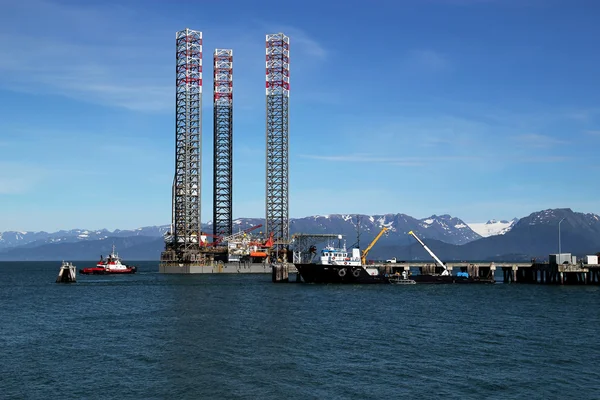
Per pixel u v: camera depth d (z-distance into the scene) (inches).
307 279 7426.2
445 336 3427.7
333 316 4237.2
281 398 2241.6
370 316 4249.5
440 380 2464.3
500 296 5871.1
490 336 3435.0
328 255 7298.2
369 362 2755.9
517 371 2608.3
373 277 7332.7
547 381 2458.2
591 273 7741.1
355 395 2271.2
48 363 2753.4
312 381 2448.3
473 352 2979.8
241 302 5216.5
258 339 3312.0
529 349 3058.6
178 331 3587.6
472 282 7687.0
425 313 4446.4
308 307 4803.2
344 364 2719.0
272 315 4293.8
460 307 4867.1
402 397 2249.0
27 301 5487.2
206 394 2289.6
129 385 2405.3
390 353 2947.8
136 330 3639.3
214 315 4313.5
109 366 2696.9
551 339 3346.5
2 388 2367.1
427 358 2839.6
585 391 2333.9
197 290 6643.7
